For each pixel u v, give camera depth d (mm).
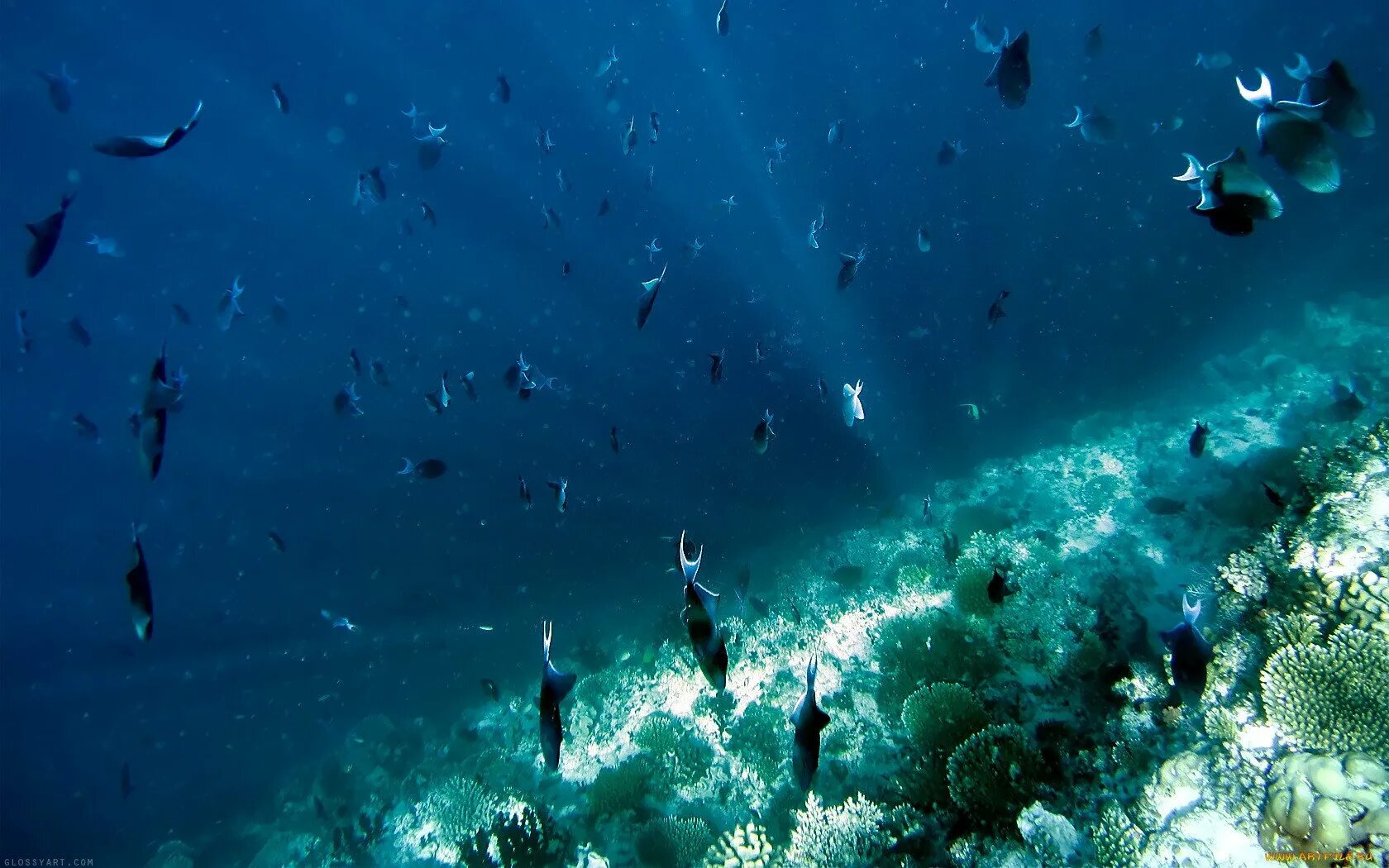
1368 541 3168
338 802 11656
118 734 23203
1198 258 21344
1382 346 11695
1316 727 2699
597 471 25703
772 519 17984
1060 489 10570
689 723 7891
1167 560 7133
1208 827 2682
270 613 25797
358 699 17578
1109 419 13352
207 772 18234
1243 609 3990
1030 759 4277
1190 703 3645
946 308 26156
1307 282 17656
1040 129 28766
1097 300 22203
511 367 8422
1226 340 17047
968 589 6645
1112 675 5125
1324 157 2260
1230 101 25750
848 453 20406
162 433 2693
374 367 10148
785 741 6633
